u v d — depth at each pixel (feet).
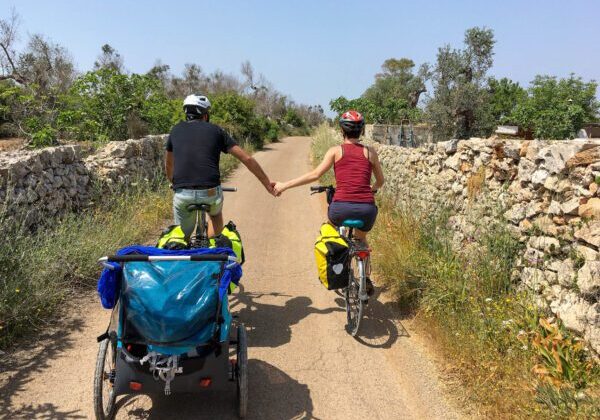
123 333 10.30
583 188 13.62
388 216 28.09
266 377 13.62
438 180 24.35
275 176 57.98
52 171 24.07
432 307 16.57
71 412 11.62
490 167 19.04
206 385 10.53
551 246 14.32
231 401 12.44
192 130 14.87
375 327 16.87
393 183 34.45
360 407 12.42
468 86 56.65
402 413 12.20
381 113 105.81
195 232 17.26
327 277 15.70
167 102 65.62
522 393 11.84
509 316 14.65
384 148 40.09
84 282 19.47
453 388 13.05
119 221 25.12
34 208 20.81
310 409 12.27
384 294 19.65
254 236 29.07
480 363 13.28
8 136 55.47
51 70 93.09
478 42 57.36
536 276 14.76
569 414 10.69
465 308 15.79
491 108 59.72
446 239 19.95
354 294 16.19
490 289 16.38
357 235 17.06
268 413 12.03
